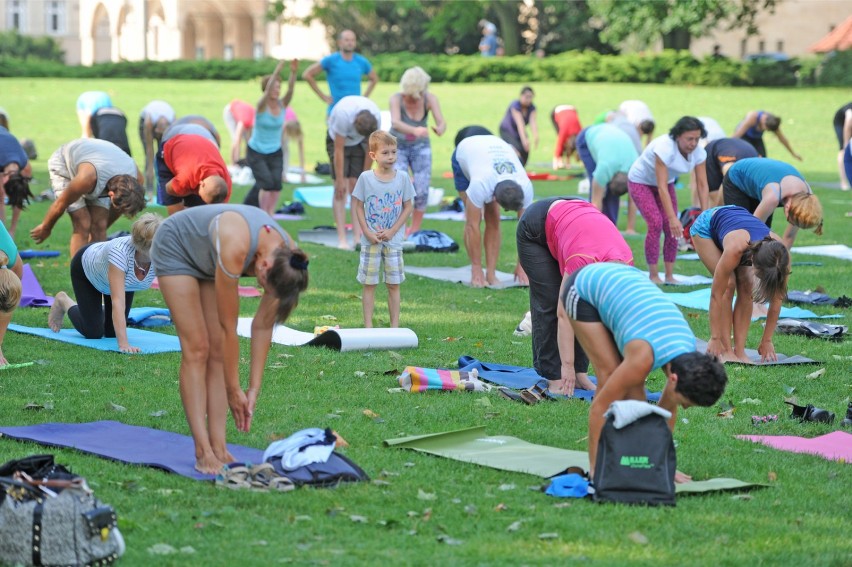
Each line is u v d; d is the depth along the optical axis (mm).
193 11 134500
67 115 63656
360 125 25891
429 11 112688
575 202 14477
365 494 10562
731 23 94750
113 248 16562
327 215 34375
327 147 28109
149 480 10859
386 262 18406
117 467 11242
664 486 10391
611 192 28297
